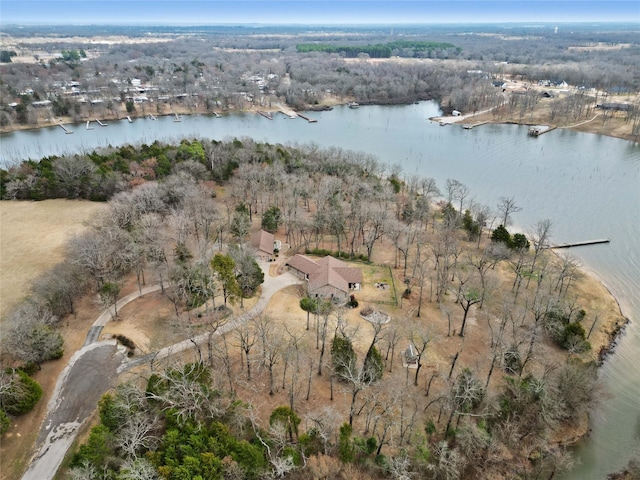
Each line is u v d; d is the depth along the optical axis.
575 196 148.62
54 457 57.75
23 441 59.72
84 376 69.75
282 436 55.75
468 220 118.31
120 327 80.06
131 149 159.00
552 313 82.44
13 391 61.47
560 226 127.94
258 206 131.25
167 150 154.62
